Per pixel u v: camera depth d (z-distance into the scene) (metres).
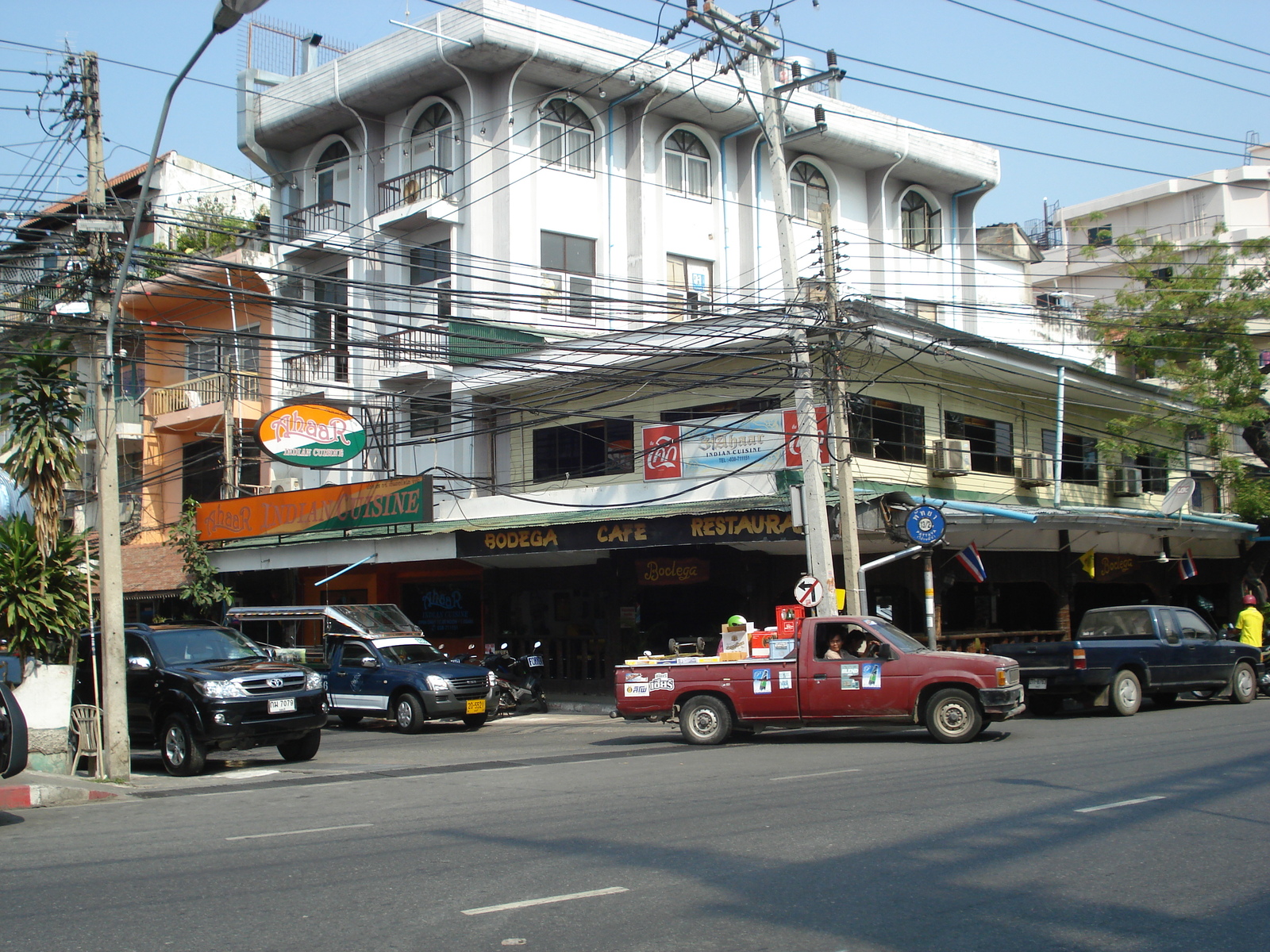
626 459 23.73
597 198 28.92
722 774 11.98
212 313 32.66
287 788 12.60
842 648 15.14
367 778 13.23
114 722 13.62
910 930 5.79
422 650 21.16
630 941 5.64
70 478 15.41
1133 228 47.34
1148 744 13.45
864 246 33.41
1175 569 29.02
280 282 30.50
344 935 5.88
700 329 22.78
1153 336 26.33
